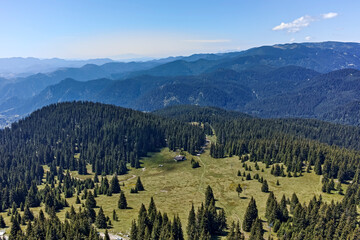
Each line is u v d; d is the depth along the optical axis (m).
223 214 103.38
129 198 145.12
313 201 116.38
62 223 100.81
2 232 107.44
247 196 142.38
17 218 118.06
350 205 108.75
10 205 151.12
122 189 164.75
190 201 139.50
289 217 112.00
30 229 98.12
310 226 99.12
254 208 106.25
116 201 139.62
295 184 153.62
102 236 94.88
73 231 93.62
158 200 141.50
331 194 136.75
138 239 90.62
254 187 154.25
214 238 98.12
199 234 95.50
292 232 98.19
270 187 152.00
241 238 88.88
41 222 101.88
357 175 150.12
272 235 100.25
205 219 98.38
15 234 98.38
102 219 103.62
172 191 157.00
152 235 92.31
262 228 100.38
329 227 95.50
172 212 123.62
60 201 136.25
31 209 140.38
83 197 148.75
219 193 149.25
